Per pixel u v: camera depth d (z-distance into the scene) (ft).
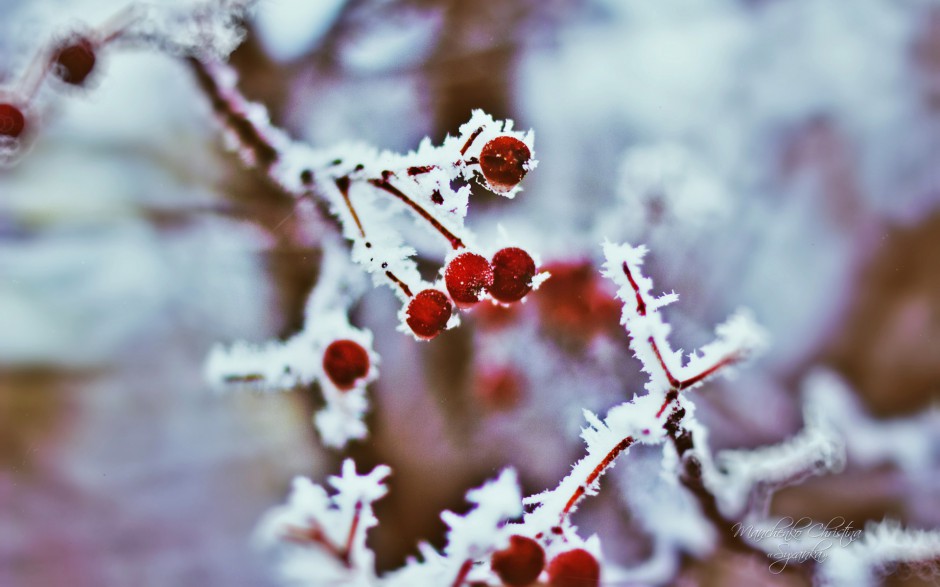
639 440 1.04
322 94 1.28
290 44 1.27
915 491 1.37
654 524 1.22
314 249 1.26
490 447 1.28
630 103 1.38
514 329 1.30
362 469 1.27
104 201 1.30
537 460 1.29
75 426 1.37
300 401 1.31
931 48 1.46
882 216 1.52
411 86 1.30
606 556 1.22
